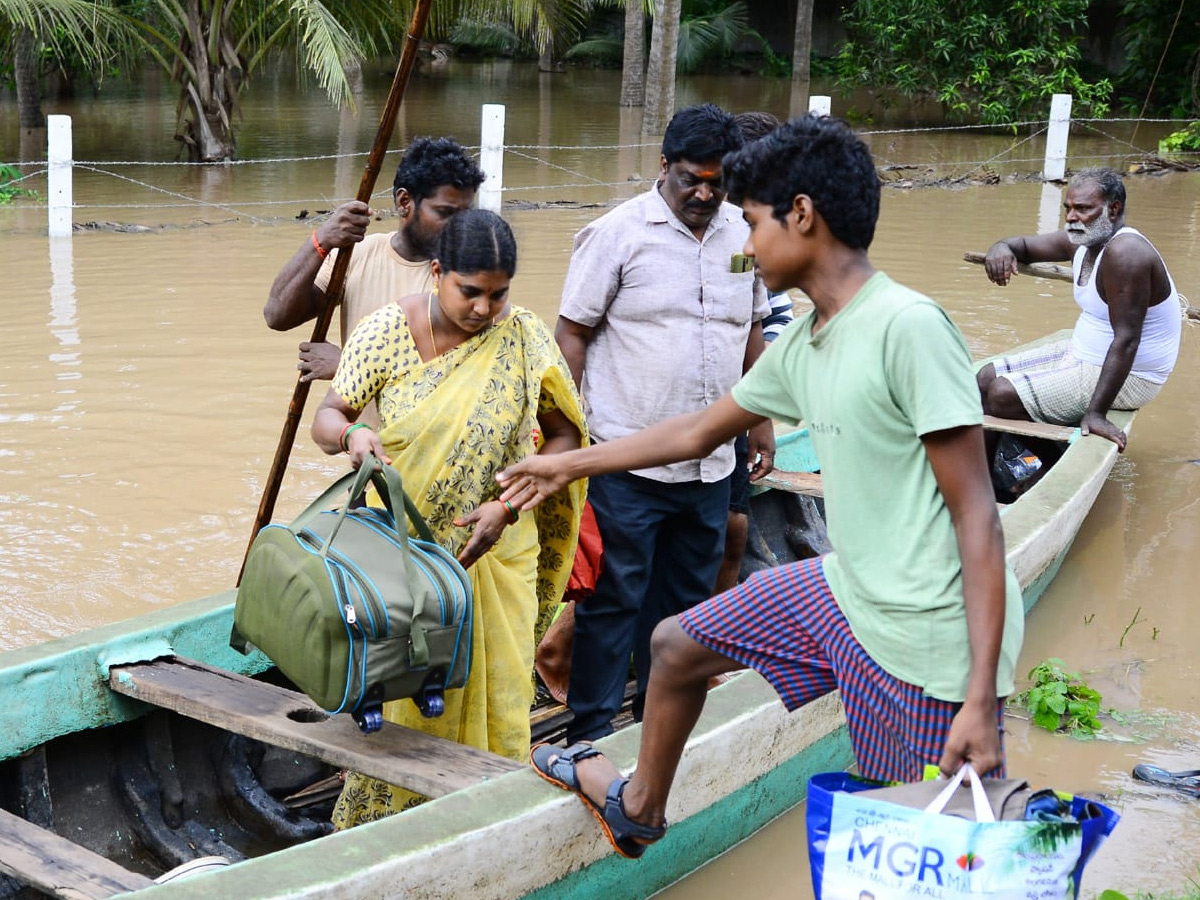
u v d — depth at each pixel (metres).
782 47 33.19
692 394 3.96
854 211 2.33
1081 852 2.22
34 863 2.97
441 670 3.07
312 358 3.87
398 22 16.30
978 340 9.13
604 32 35.09
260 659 4.04
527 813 2.89
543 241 11.96
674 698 2.71
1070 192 6.29
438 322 3.25
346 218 3.70
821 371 2.39
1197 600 5.44
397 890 2.66
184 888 2.52
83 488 6.22
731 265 3.96
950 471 2.26
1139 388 6.55
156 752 3.77
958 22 21.72
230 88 16.17
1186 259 11.84
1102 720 4.41
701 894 3.47
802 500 5.91
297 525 3.17
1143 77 24.02
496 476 2.94
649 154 17.97
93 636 3.66
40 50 17.67
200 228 12.33
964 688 2.30
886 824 2.20
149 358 8.25
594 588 3.91
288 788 4.07
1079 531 6.15
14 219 12.59
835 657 2.49
